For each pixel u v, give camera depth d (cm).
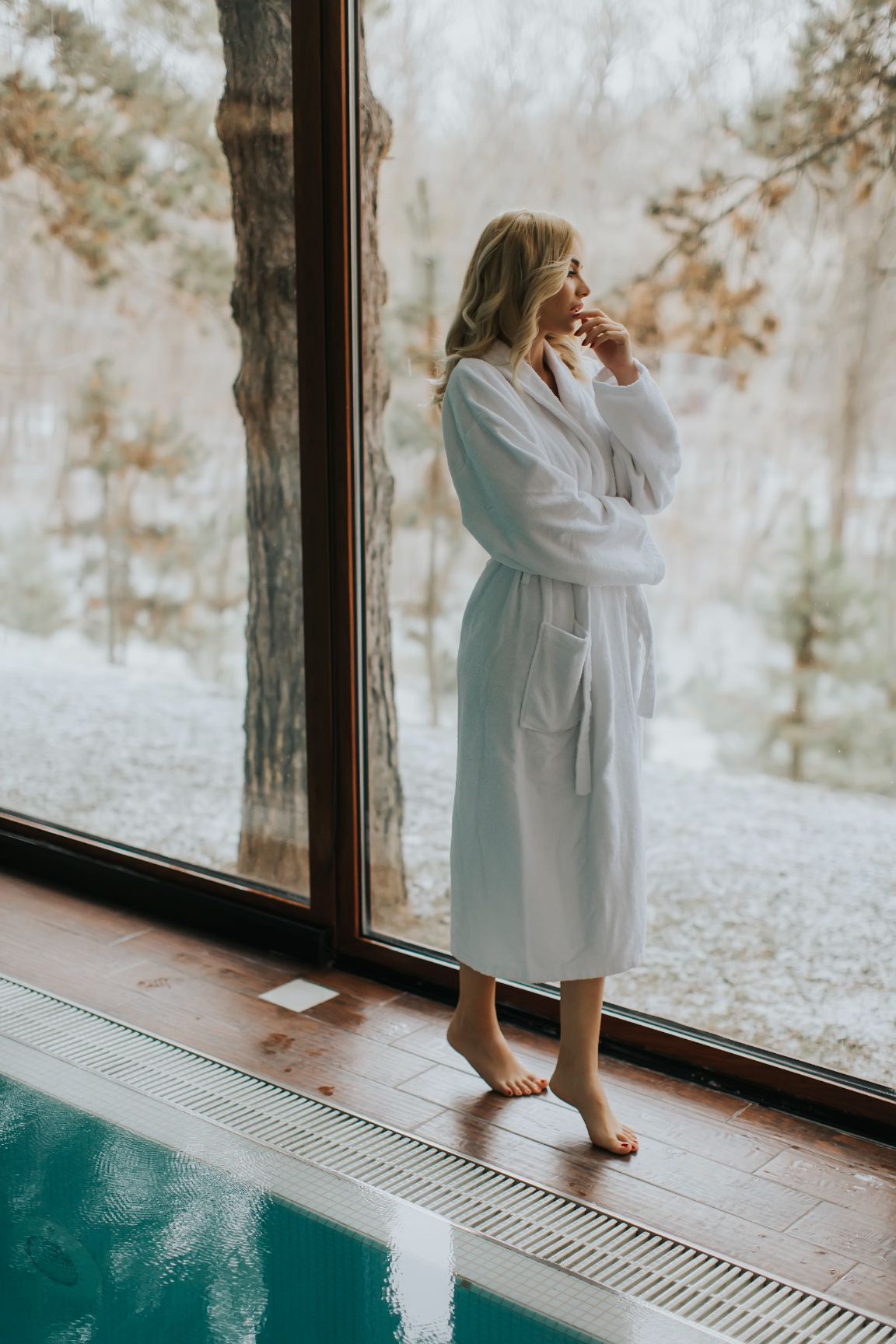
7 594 310
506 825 192
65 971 263
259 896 278
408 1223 179
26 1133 203
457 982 251
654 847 233
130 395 278
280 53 239
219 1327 158
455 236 227
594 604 190
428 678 248
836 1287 167
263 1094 215
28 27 274
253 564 267
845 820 213
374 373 241
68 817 313
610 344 193
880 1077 211
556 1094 204
